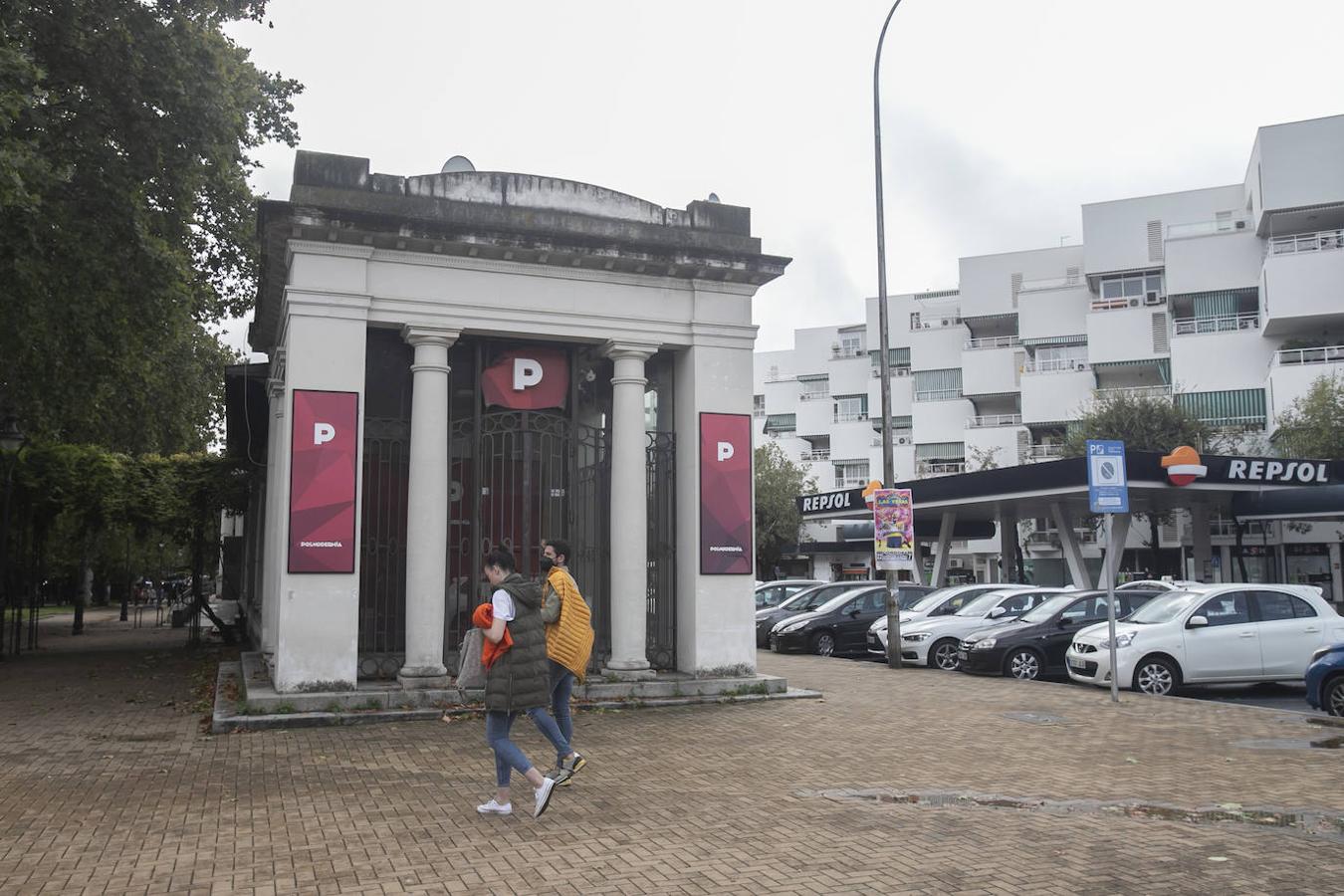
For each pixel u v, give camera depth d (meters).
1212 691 15.74
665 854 6.21
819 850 6.30
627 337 13.25
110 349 16.64
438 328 12.35
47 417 22.02
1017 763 9.34
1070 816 7.27
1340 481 25.98
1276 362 40.91
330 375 11.73
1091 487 13.79
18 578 21.53
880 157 18.83
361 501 12.67
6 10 13.38
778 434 72.88
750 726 11.30
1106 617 17.16
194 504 23.33
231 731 10.64
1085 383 50.34
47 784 8.16
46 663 19.28
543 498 13.48
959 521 38.31
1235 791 8.12
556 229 12.76
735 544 13.54
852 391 67.12
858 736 10.73
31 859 6.10
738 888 5.56
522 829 6.81
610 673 12.99
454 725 11.05
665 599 13.91
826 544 58.19
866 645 21.52
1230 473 24.95
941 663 18.48
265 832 6.72
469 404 13.45
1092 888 5.54
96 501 22.52
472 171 12.84
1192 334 46.03
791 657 20.67
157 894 5.47
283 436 12.18
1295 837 6.64
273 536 15.00
